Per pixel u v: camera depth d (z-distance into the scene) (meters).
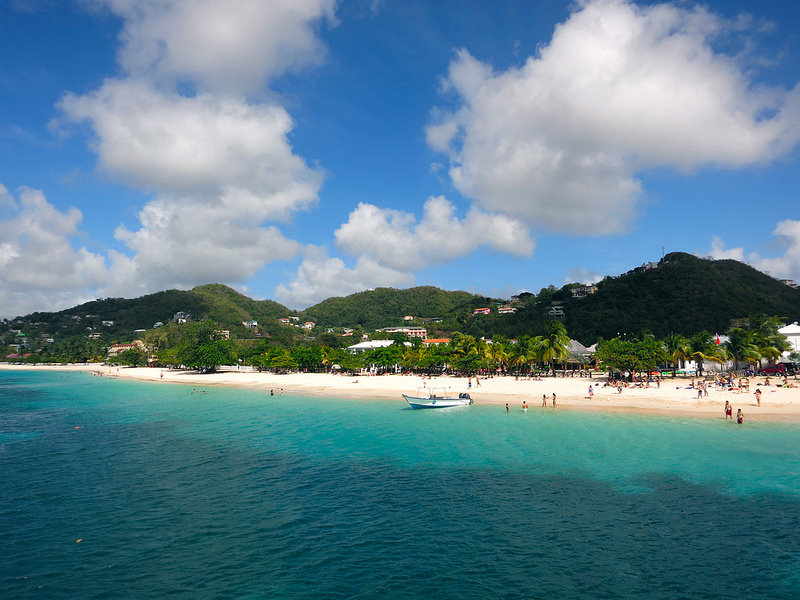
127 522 24.11
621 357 74.94
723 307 131.38
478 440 41.69
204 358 136.75
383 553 20.52
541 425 47.34
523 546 21.03
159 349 188.75
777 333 84.88
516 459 35.12
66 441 43.97
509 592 17.30
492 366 100.00
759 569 18.84
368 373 118.38
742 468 31.59
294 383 101.31
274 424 52.12
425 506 26.03
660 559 19.73
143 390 98.19
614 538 21.73
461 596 17.05
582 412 53.72
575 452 36.59
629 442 39.12
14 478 31.80
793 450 35.75
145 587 17.91
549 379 86.00
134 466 34.69
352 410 62.12
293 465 34.62
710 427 44.06
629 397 61.34
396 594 17.20
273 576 18.62
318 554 20.47
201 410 65.00
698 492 27.45
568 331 144.38
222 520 24.31
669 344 95.12
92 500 27.39
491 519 24.09
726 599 16.78
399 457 36.50
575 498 26.92
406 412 59.25
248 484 30.20
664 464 32.84
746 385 60.56
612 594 17.14
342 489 29.06
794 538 21.50
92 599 17.12
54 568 19.41
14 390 102.50
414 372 112.31
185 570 19.19
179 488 29.52
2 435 47.31
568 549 20.72
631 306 146.00
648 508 25.25
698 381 71.62
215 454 38.19
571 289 195.75
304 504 26.53
